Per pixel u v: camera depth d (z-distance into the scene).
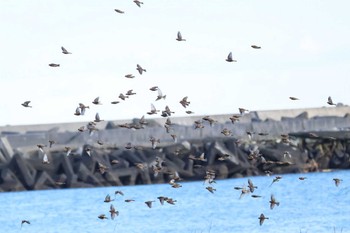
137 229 75.06
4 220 84.94
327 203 88.88
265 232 70.25
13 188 105.94
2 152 108.12
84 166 107.25
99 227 77.69
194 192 101.94
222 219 79.81
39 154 109.00
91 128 56.28
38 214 88.75
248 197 97.25
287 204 89.88
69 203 95.81
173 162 109.44
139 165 63.69
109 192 103.75
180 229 74.12
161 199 53.75
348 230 69.44
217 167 109.38
